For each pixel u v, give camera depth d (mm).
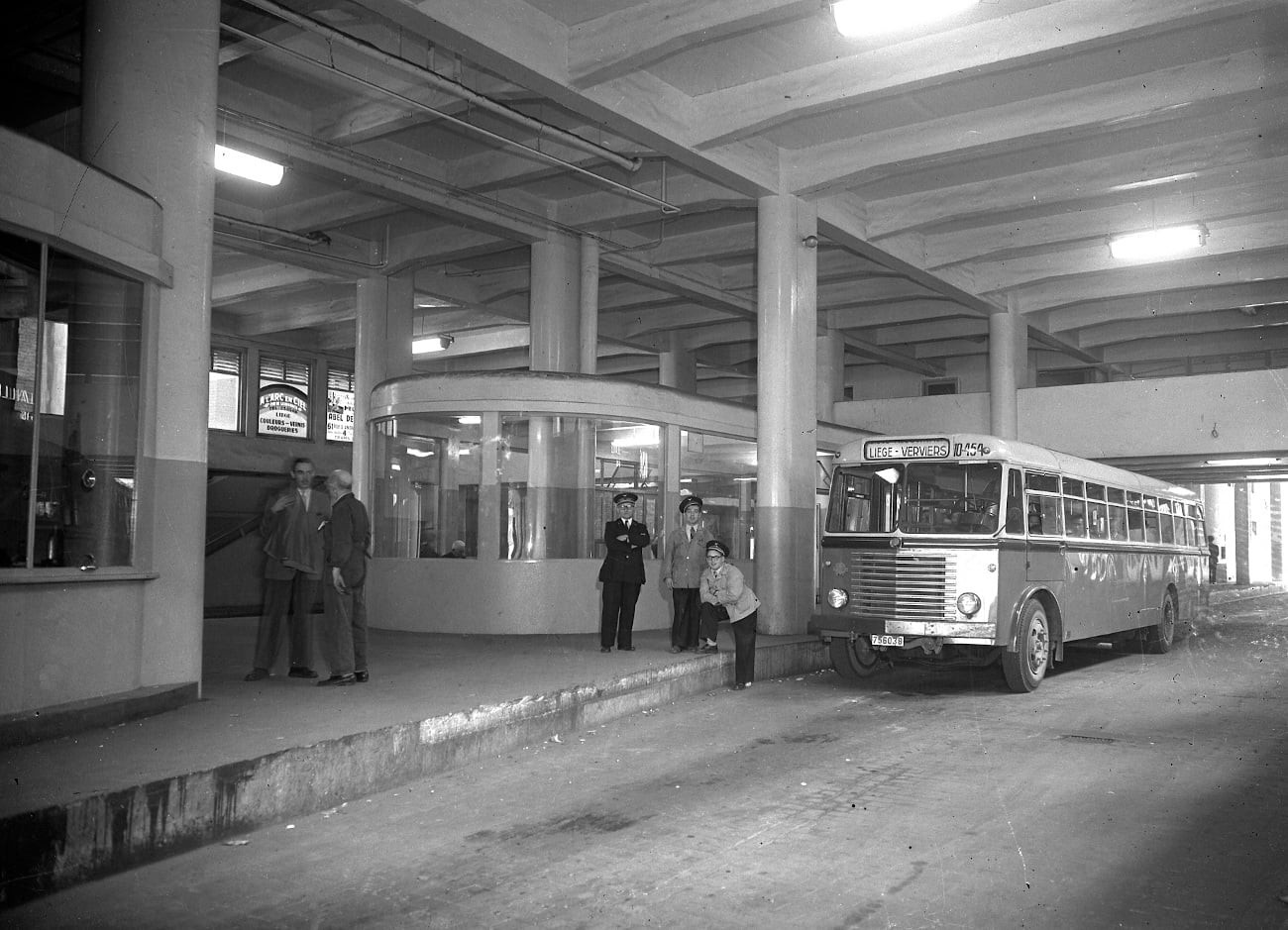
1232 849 6500
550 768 8883
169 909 5570
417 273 24672
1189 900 5617
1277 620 26234
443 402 16328
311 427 31828
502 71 13336
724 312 28422
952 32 13609
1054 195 18297
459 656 12938
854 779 8359
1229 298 25859
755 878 6004
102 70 9281
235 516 26438
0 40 12875
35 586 7770
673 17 12758
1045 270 22828
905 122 16500
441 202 18984
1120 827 6977
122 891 5852
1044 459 13961
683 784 8242
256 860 6422
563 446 16438
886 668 15625
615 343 31172
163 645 9133
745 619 13320
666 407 17453
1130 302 26812
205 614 20141
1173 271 23734
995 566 12531
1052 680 14352
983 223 20828
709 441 18578
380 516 16953
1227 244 20719
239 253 23516
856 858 6348
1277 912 5441
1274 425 23156
